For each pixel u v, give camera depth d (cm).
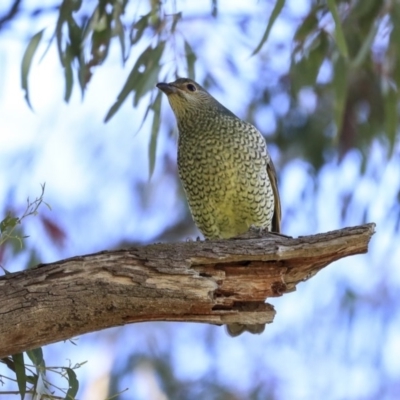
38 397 725
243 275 728
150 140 1170
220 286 720
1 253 1359
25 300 670
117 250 700
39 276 680
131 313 695
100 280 682
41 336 683
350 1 1249
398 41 1195
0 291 670
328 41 1266
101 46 1158
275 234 772
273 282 734
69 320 682
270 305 739
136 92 1149
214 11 1166
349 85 1549
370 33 1145
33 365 725
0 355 684
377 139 1571
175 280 693
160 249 705
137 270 690
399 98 1262
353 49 1253
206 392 1756
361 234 730
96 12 1147
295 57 1272
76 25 1138
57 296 675
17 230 1374
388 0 1215
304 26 1262
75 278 681
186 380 1773
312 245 725
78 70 1141
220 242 724
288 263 741
